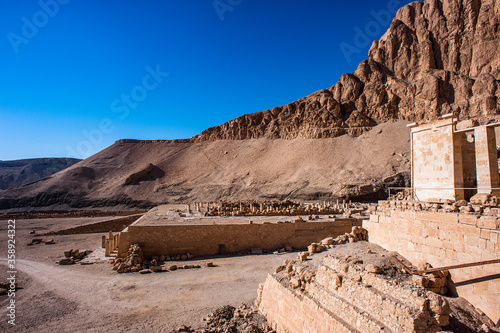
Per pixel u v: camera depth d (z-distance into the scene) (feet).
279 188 283.59
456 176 47.34
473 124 46.57
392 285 28.40
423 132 53.67
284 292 40.55
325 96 398.62
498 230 32.17
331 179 272.92
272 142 397.60
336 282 33.50
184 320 47.78
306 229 101.55
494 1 316.40
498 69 302.25
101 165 404.36
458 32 334.85
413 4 391.04
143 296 59.57
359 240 50.21
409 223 44.06
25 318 49.73
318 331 32.40
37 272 77.92
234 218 118.42
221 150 416.87
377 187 234.79
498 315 30.81
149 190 328.08
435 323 24.71
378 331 25.89
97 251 103.09
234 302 54.90
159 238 92.89
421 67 353.10
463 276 34.88
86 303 56.34
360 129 344.49
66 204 303.48
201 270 77.61
